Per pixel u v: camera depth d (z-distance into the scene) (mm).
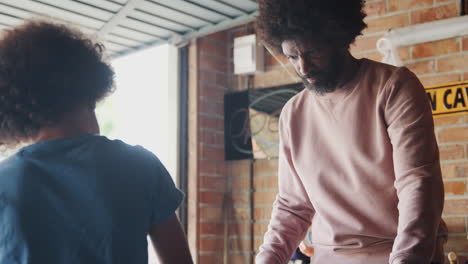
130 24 3529
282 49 1479
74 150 975
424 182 1255
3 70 954
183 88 3893
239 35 4000
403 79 1365
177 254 1042
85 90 1007
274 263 1530
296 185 1583
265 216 3688
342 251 1452
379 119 1374
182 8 3309
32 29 1000
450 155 2936
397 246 1218
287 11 1395
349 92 1431
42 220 914
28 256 886
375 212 1389
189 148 3834
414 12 3100
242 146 3830
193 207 3756
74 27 1054
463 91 2922
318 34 1364
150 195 1010
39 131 1000
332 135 1467
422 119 1318
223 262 3809
